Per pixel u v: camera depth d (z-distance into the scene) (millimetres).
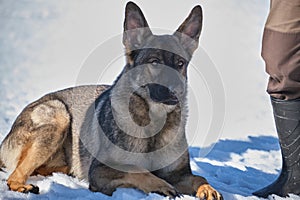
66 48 12930
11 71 10891
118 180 4445
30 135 4875
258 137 7379
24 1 17359
